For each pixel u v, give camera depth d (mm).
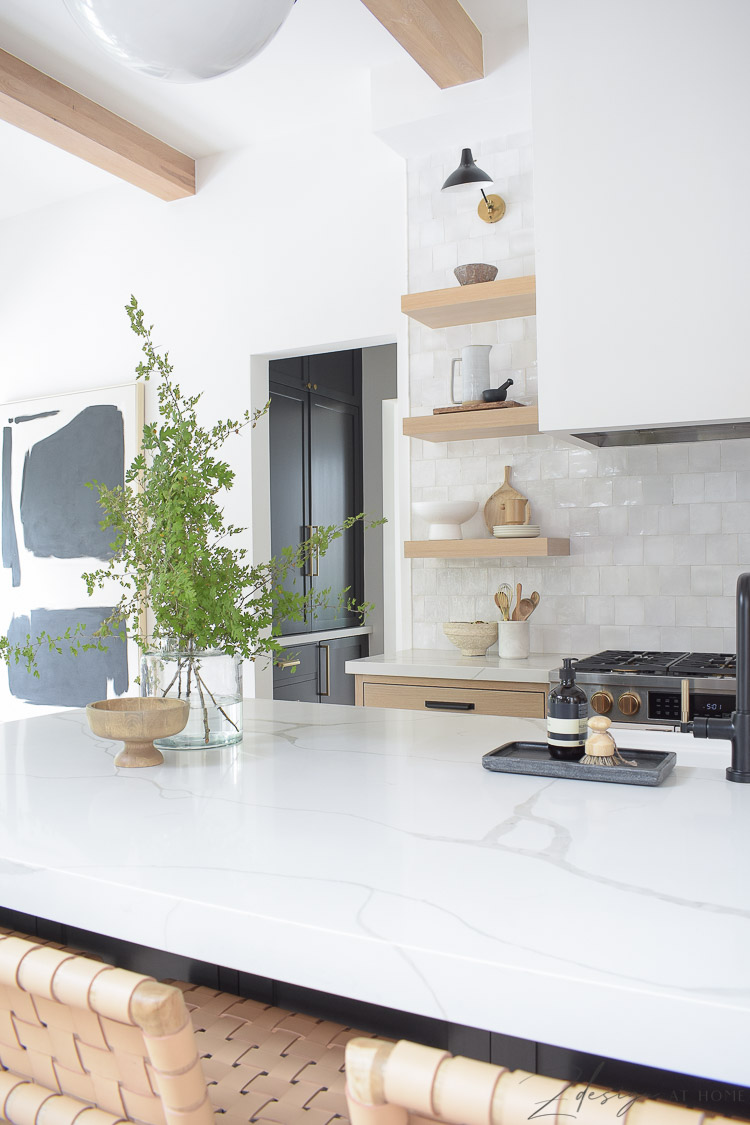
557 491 3750
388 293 4066
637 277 2729
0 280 5328
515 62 3445
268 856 1149
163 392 1978
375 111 3727
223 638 1917
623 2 2732
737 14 2613
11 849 1201
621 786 1495
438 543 3668
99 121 4020
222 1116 1021
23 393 5230
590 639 3689
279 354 4438
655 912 948
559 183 2818
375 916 949
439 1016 859
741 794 1440
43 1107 859
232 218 4504
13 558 5199
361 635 5625
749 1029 742
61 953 813
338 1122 1007
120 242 4875
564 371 2824
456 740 1896
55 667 5035
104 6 1335
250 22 1391
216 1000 1312
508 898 992
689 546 3520
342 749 1818
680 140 2676
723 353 2633
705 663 3092
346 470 5645
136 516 1928
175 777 1600
